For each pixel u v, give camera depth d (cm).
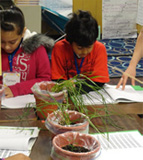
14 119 141
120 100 167
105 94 176
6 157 105
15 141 114
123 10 533
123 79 191
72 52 204
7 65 200
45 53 205
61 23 450
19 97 173
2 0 186
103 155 108
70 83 136
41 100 138
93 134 126
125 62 371
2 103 160
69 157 95
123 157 107
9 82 189
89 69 205
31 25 342
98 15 543
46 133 127
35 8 335
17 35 180
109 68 336
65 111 120
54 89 141
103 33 540
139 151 112
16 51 200
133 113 151
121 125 136
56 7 530
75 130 110
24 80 203
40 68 202
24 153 111
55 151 98
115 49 445
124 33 546
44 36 207
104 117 144
